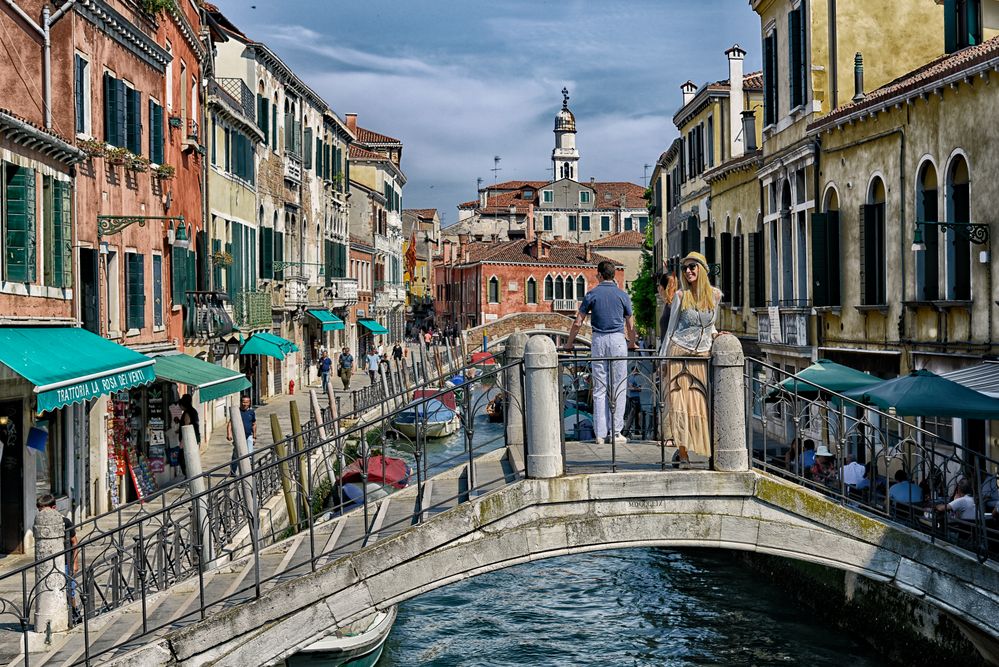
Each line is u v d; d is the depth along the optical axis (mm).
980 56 14531
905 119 17438
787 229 23938
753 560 19641
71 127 15047
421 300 93312
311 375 43750
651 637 16094
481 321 77812
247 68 34156
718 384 9211
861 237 18922
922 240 15383
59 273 14531
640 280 51156
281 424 28172
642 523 9094
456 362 55438
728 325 29359
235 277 29875
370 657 14516
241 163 31016
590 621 17031
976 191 15188
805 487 9438
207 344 25297
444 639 16406
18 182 13289
